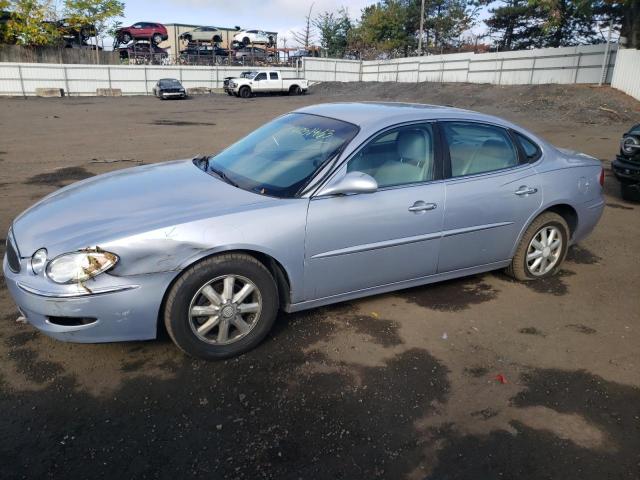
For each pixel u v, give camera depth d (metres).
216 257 3.21
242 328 3.37
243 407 2.90
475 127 4.25
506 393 3.09
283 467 2.47
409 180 3.85
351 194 3.57
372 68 46.75
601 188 4.99
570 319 4.04
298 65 49.25
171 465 2.47
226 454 2.55
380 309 4.10
